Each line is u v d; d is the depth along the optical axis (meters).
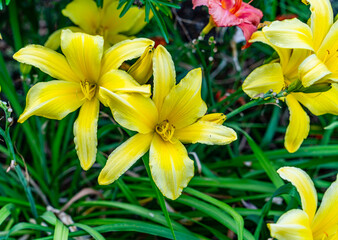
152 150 0.56
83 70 0.58
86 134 0.56
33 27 0.84
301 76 0.55
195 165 0.75
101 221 0.68
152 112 0.56
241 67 0.93
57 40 0.68
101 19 0.70
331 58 0.59
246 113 0.91
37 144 0.79
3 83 0.73
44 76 0.72
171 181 0.55
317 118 0.93
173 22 0.95
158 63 0.55
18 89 0.91
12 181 0.77
